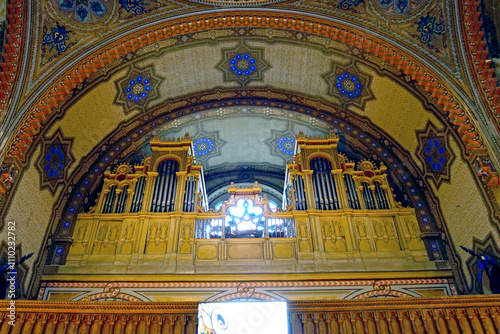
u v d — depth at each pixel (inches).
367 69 495.8
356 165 545.3
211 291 418.0
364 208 480.7
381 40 437.1
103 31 440.5
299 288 421.1
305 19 455.5
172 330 324.5
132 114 547.5
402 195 502.0
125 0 437.4
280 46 508.7
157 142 541.6
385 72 483.2
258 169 663.8
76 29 429.7
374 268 431.5
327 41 488.1
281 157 640.4
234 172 662.5
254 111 571.2
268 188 644.1
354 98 538.0
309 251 443.8
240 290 418.9
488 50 406.6
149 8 448.1
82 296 412.8
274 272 428.1
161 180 506.0
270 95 569.9
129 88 515.8
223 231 458.9
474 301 329.4
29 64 404.2
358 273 427.5
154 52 492.7
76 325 323.6
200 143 614.5
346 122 556.4
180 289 418.6
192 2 453.7
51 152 463.8
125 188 507.2
